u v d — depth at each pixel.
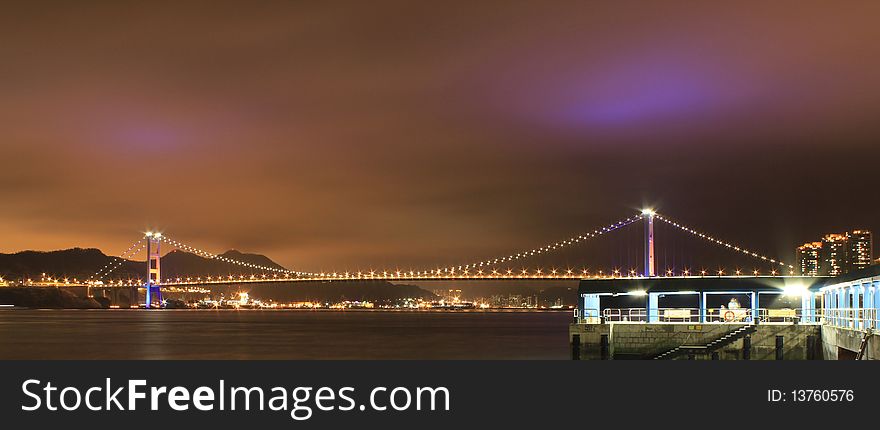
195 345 105.00
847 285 52.03
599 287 70.62
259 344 107.19
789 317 63.84
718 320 68.62
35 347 101.38
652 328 60.56
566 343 109.31
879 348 39.53
